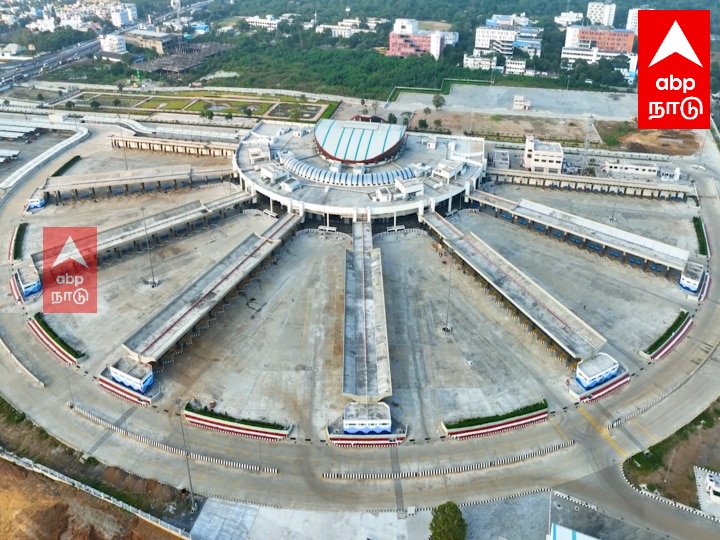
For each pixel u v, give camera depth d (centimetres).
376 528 8962
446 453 10156
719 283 14700
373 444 10306
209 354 12150
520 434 10519
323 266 15050
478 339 12669
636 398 11262
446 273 14862
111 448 10225
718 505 9294
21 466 9944
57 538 8981
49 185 18538
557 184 19875
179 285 14375
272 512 9181
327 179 17725
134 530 9000
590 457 10088
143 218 16975
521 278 13850
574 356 11556
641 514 9175
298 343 12488
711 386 11562
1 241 16225
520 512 9200
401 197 16700
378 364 11362
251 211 17562
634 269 15225
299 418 10738
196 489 9525
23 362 12012
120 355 12144
